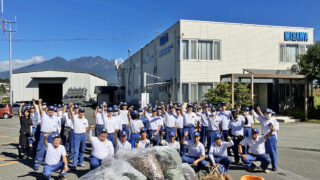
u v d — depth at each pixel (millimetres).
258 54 20094
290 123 17000
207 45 19109
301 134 12852
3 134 14414
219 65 19266
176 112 9328
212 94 15438
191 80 18766
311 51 18750
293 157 8742
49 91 53062
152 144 8867
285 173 6926
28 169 7383
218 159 6934
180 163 5383
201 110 11195
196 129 8844
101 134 6582
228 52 19453
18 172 7074
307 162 8070
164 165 5184
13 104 28359
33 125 9914
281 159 8477
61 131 9609
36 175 6805
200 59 18953
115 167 4715
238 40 19656
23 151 9867
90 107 45438
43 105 9695
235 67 19594
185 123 9352
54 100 53281
